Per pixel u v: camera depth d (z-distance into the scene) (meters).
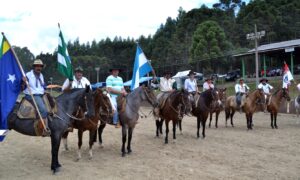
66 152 11.02
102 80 73.56
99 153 10.89
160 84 13.65
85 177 8.12
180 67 60.69
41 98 8.34
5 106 7.79
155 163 9.43
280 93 16.44
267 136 13.98
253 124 18.23
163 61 73.44
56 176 8.23
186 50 68.19
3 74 7.91
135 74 12.48
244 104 15.93
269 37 62.59
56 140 8.45
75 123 9.53
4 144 12.80
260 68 50.94
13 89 7.98
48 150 11.50
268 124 18.14
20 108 8.16
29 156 10.58
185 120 20.52
